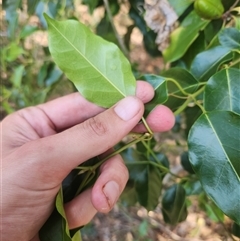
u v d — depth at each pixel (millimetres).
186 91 181
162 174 236
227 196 140
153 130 186
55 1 278
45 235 158
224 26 182
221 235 360
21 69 365
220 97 155
